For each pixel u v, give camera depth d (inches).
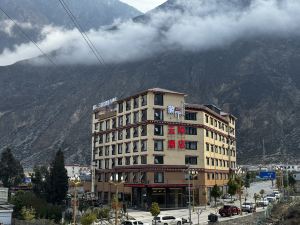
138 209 3875.5
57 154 3801.7
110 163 4658.0
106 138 4835.1
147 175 3897.6
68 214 2960.1
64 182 3690.9
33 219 2433.6
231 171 5280.5
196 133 4279.0
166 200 3929.6
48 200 3604.8
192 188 3873.0
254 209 3661.4
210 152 4539.9
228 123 5457.7
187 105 4269.2
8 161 5398.6
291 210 3019.2
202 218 3134.8
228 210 3280.0
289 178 5841.5
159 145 4015.8
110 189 4557.1
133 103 4303.6
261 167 7770.7
